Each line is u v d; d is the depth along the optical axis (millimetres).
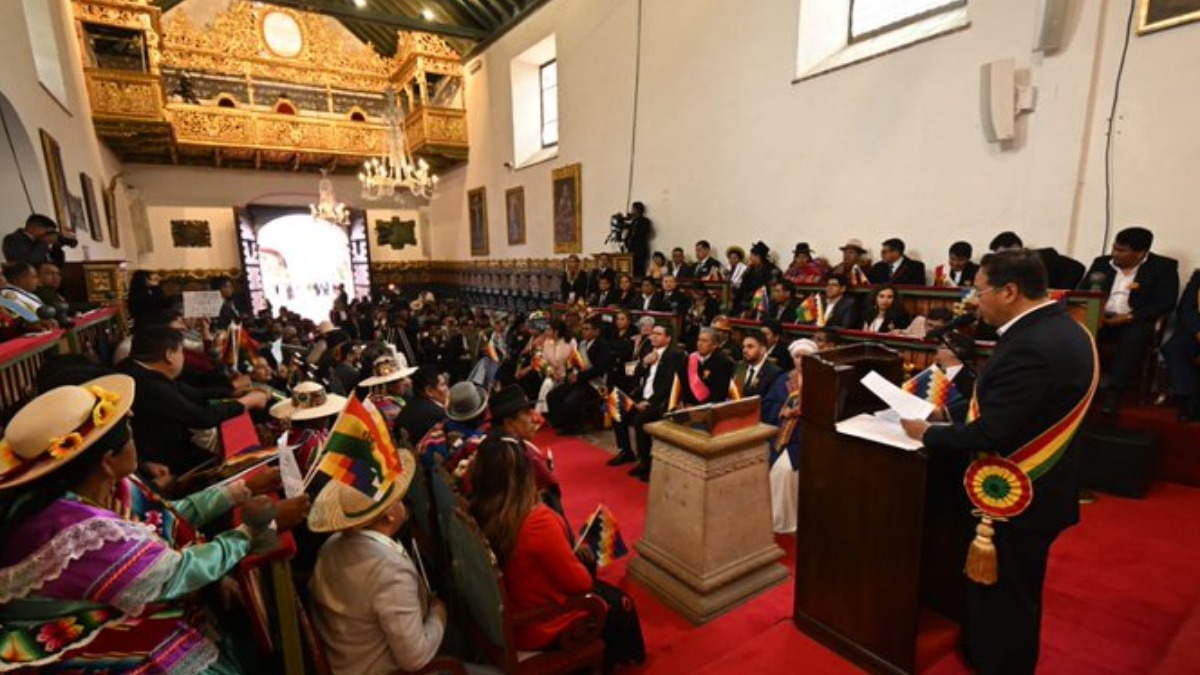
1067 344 1631
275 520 1515
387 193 14883
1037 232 4758
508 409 2529
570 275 9852
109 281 5590
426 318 9109
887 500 1876
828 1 6395
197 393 2748
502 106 12383
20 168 5402
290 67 13797
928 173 5488
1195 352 3652
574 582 1935
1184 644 1866
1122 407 4004
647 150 8805
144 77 10000
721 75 7500
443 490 2084
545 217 11484
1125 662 2115
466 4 12188
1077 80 4469
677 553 2750
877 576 1931
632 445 4820
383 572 1562
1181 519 3211
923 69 5449
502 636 1788
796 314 5773
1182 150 4059
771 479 3463
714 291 7086
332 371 4699
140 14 9867
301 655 1472
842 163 6227
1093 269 4312
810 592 2188
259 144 12789
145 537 1218
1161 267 3963
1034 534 1714
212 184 14266
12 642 1101
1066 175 4570
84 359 2205
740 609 2617
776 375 4102
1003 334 1756
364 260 15891
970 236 5215
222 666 1392
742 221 7445
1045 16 4461
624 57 9039
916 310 5152
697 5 7715
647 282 7711
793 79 6625
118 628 1199
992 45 4949
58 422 1155
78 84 8766
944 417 2098
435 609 1786
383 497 1570
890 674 1924
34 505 1143
